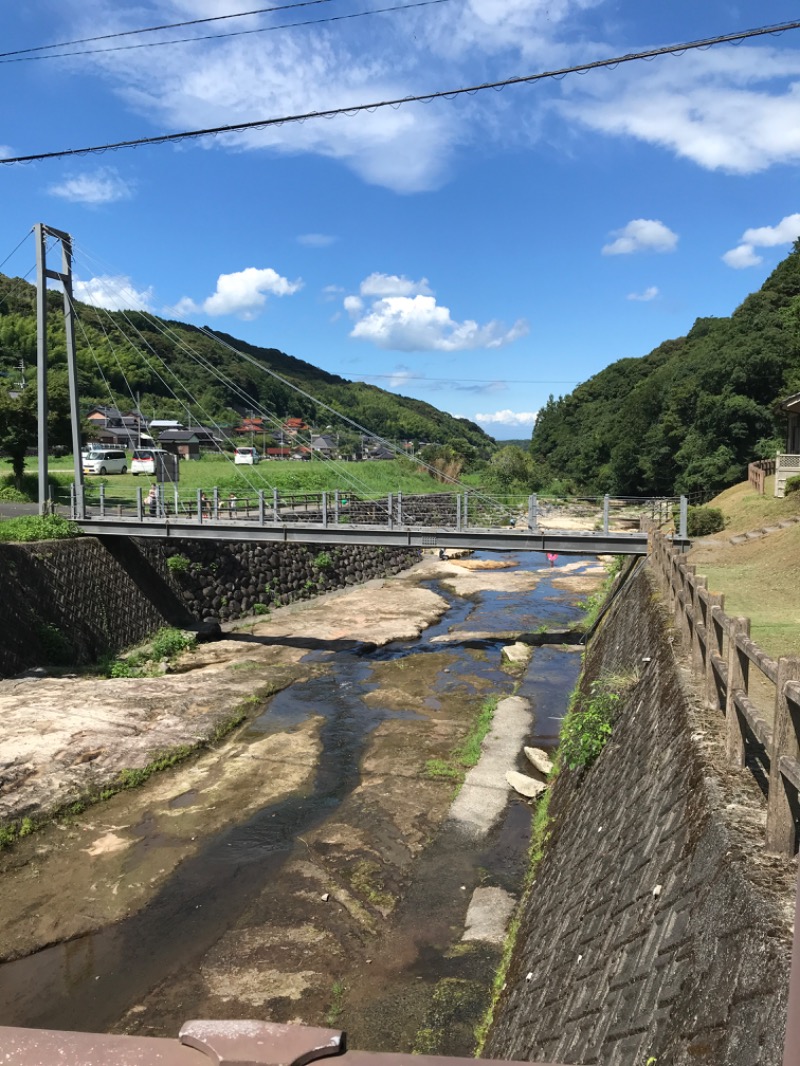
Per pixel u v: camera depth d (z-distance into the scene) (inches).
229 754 557.0
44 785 472.7
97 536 926.4
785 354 1579.7
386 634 935.0
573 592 1231.5
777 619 452.4
